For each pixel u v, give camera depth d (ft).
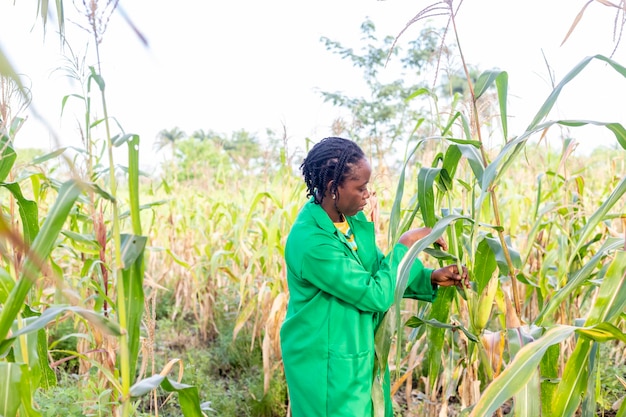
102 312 8.73
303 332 7.04
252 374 13.78
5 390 4.82
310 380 6.93
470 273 7.37
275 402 12.12
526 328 6.38
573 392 5.60
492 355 6.89
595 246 13.24
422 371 12.93
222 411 11.53
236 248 16.43
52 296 11.13
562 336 5.16
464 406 8.25
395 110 28.53
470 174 7.47
